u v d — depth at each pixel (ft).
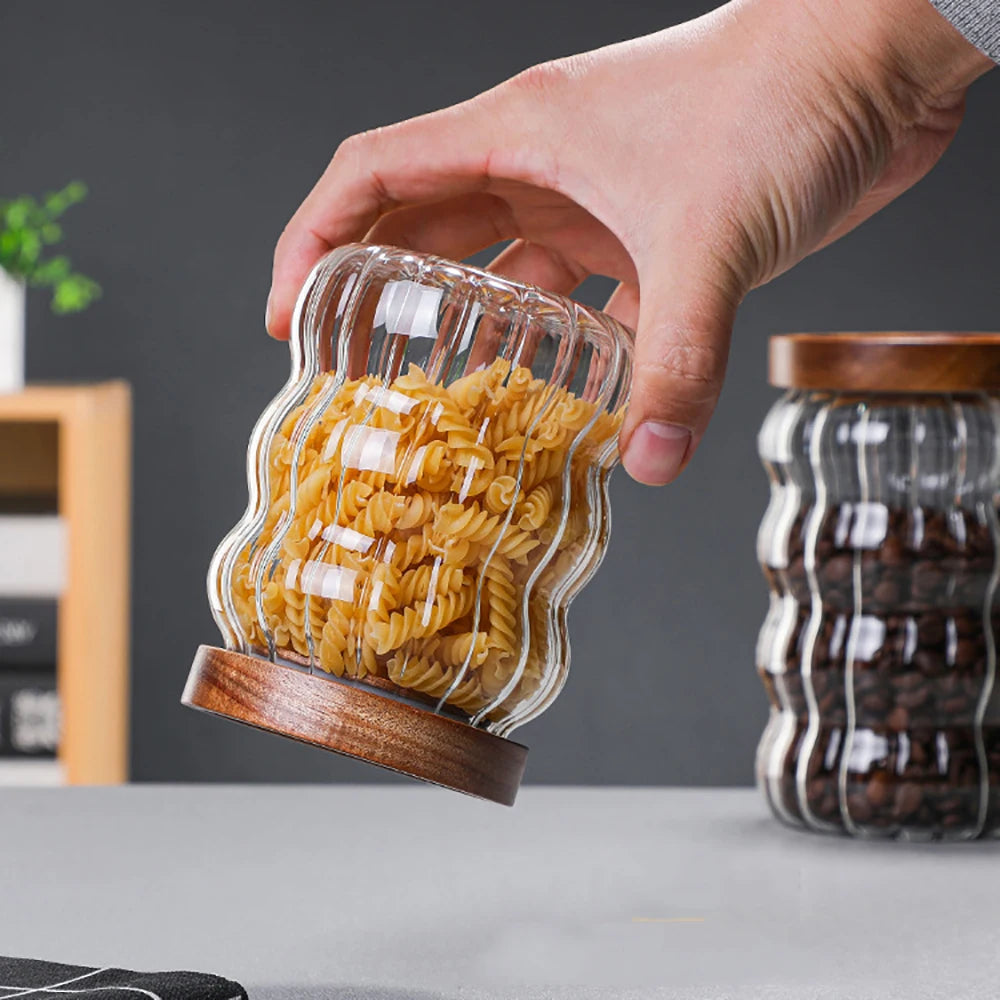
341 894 3.18
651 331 3.02
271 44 8.63
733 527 8.56
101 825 3.47
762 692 8.61
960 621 3.47
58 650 7.78
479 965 2.95
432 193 3.27
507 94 3.18
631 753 8.66
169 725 8.78
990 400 3.49
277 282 3.32
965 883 3.26
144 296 8.74
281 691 2.86
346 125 8.65
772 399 8.51
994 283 8.48
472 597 2.89
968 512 3.48
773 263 3.11
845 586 3.49
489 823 3.52
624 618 8.63
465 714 2.94
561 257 3.50
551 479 2.93
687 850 3.40
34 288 8.71
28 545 7.75
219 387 8.75
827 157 3.10
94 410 7.73
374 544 2.86
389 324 2.93
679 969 2.94
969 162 8.45
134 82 8.68
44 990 2.74
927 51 3.10
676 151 3.09
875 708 3.46
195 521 8.77
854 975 2.92
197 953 2.98
